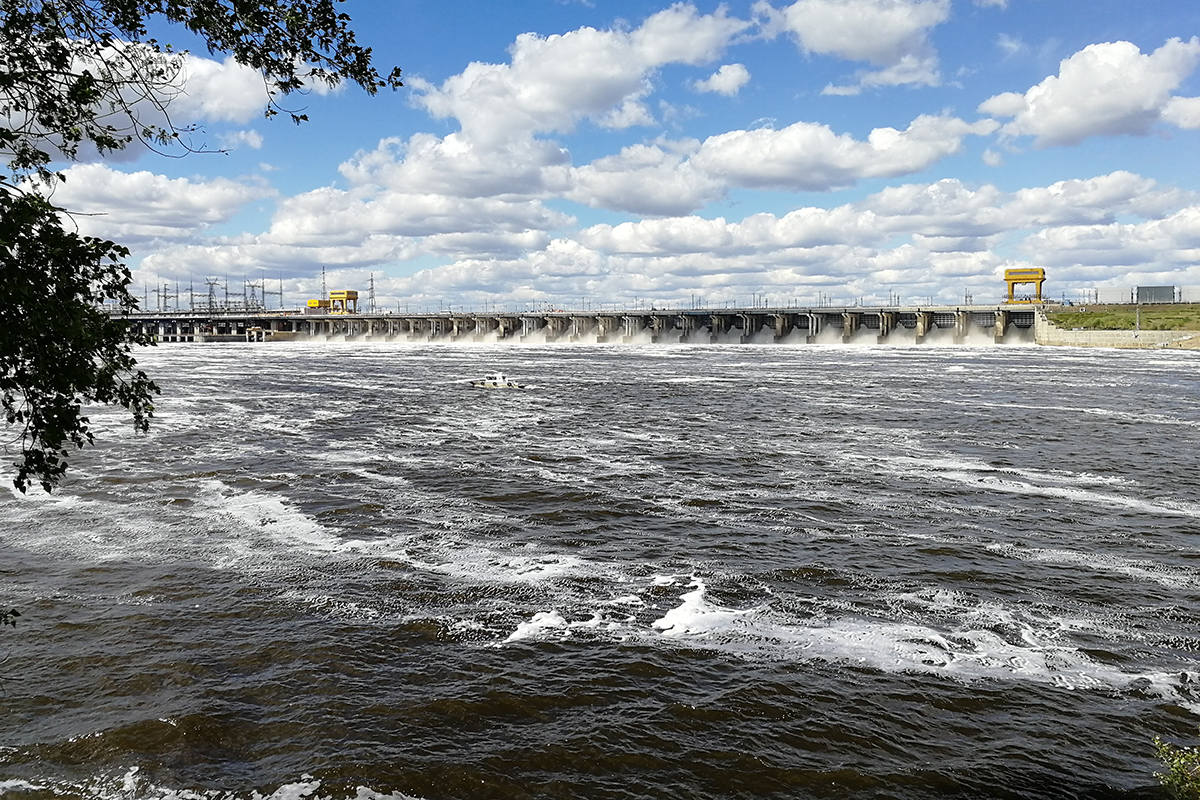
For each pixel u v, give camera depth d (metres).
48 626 19.42
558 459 42.38
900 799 12.93
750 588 22.59
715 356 156.38
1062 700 16.17
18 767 13.61
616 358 150.88
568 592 22.20
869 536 27.70
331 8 10.16
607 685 16.67
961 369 113.31
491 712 15.57
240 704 15.80
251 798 12.89
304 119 10.45
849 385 88.56
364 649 18.33
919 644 18.88
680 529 28.62
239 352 184.88
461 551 25.88
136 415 9.92
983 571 23.97
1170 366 116.25
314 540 26.97
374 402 71.69
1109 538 27.48
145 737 14.54
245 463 40.47
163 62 9.55
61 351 8.62
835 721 15.26
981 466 40.75
